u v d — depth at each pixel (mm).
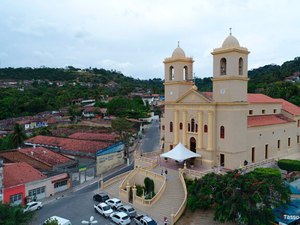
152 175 45625
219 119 48031
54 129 103250
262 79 153500
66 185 51156
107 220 37375
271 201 31297
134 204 41875
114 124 90375
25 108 149375
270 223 30375
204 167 48656
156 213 38094
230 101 46250
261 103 56625
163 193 41219
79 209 41250
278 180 33344
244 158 47812
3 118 136000
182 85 55094
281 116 60531
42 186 46594
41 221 37000
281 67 182125
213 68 48594
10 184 43094
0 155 58250
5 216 27812
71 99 173375
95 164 58906
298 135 61531
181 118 53844
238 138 46625
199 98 50094
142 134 108750
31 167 49844
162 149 61281
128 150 76188
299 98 93500
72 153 64062
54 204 43594
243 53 47188
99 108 147000
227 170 45719
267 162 48188
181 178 42812
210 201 33688
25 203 43312
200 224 33781
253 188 30906
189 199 36312
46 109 157000
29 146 75562
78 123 116750
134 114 133625
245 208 29797
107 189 49656
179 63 54844
